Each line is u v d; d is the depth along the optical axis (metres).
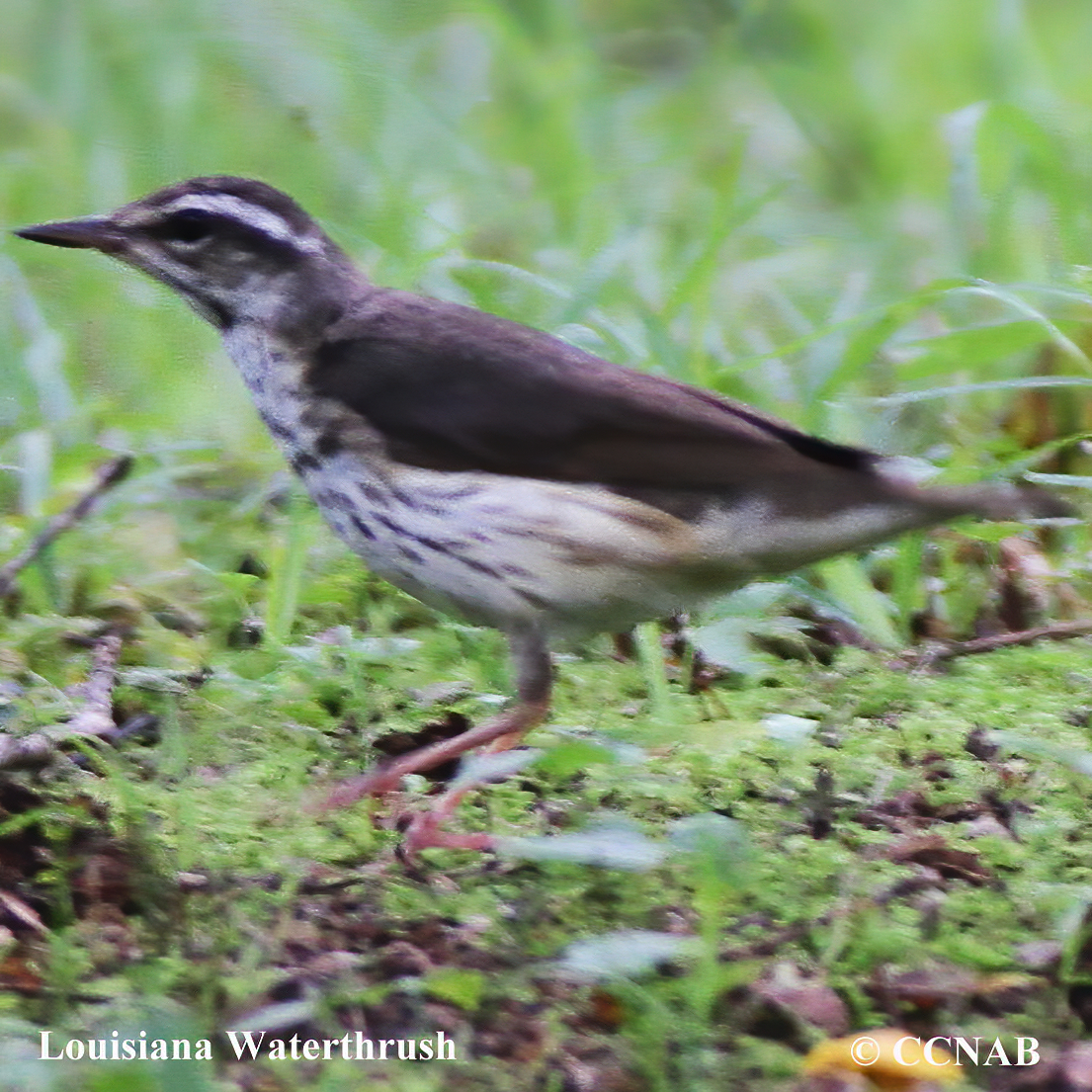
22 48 20.86
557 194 18.03
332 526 10.45
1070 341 14.10
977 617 13.27
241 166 19.47
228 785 10.60
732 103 22.36
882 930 8.77
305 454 10.38
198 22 20.34
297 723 11.42
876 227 19.23
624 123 20.89
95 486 13.19
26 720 10.88
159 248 10.76
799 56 22.97
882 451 14.30
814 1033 8.23
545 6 22.39
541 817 10.31
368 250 16.75
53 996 8.27
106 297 17.08
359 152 19.11
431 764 10.27
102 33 20.55
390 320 10.33
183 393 16.11
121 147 19.72
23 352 15.58
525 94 20.72
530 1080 7.87
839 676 12.28
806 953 8.84
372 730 11.41
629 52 23.69
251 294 10.55
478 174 18.88
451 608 10.38
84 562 13.31
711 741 10.37
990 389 13.62
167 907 8.91
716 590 10.20
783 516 9.73
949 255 17.89
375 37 20.50
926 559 13.73
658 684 11.62
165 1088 7.29
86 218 10.88
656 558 9.94
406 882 9.55
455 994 8.25
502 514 9.91
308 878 9.52
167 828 10.03
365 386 10.12
